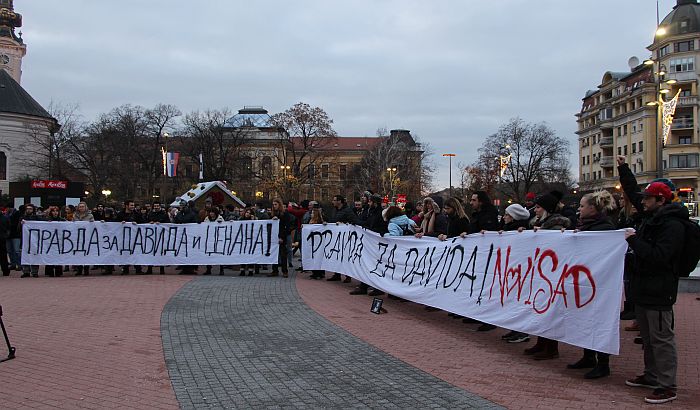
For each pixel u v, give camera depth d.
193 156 67.12
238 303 10.56
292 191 65.19
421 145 75.06
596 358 6.36
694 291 12.97
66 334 8.00
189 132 67.62
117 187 58.88
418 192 70.25
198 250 15.50
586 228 6.37
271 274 15.29
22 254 14.84
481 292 7.81
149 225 15.59
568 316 6.16
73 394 5.43
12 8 81.69
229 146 68.06
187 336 7.91
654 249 5.18
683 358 6.81
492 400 5.23
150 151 63.19
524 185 72.75
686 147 67.56
